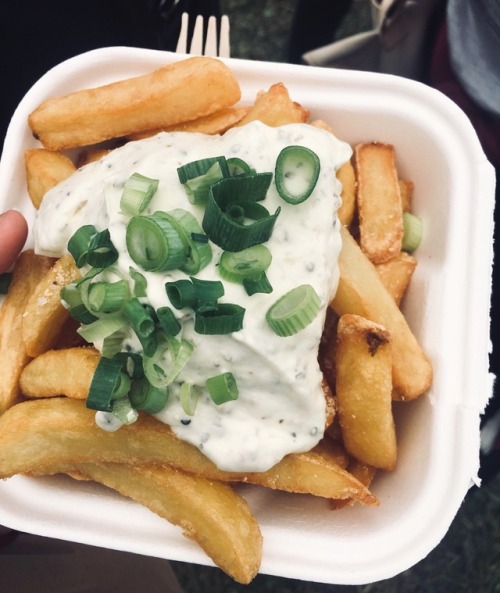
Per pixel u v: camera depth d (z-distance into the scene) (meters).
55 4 0.30
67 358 0.20
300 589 0.38
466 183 0.23
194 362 0.19
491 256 0.22
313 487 0.20
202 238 0.19
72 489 0.22
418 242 0.24
